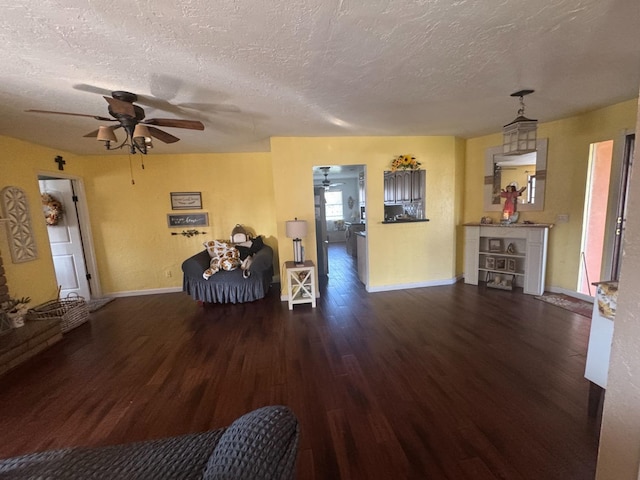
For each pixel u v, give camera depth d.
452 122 3.48
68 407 2.03
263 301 4.18
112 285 4.75
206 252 4.55
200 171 4.81
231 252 4.37
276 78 2.06
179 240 4.88
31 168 3.57
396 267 4.45
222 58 1.76
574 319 3.13
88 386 2.27
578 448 1.55
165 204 4.79
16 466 0.91
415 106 2.80
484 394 2.00
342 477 1.44
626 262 0.77
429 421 1.78
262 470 0.78
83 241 4.52
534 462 1.48
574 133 3.57
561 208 3.80
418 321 3.24
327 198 9.40
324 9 1.35
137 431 1.80
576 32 1.62
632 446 0.78
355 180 9.35
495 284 4.30
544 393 1.99
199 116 2.84
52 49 1.60
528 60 1.94
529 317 3.22
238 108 2.65
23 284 3.36
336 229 9.43
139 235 4.76
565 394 1.97
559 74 2.18
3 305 2.97
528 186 4.08
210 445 1.01
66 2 1.23
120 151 4.30
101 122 2.84
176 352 2.78
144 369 2.49
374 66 1.94
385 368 2.36
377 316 3.44
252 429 0.90
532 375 2.19
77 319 3.48
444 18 1.46
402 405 1.93
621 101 2.98
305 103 2.59
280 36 1.55
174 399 2.08
